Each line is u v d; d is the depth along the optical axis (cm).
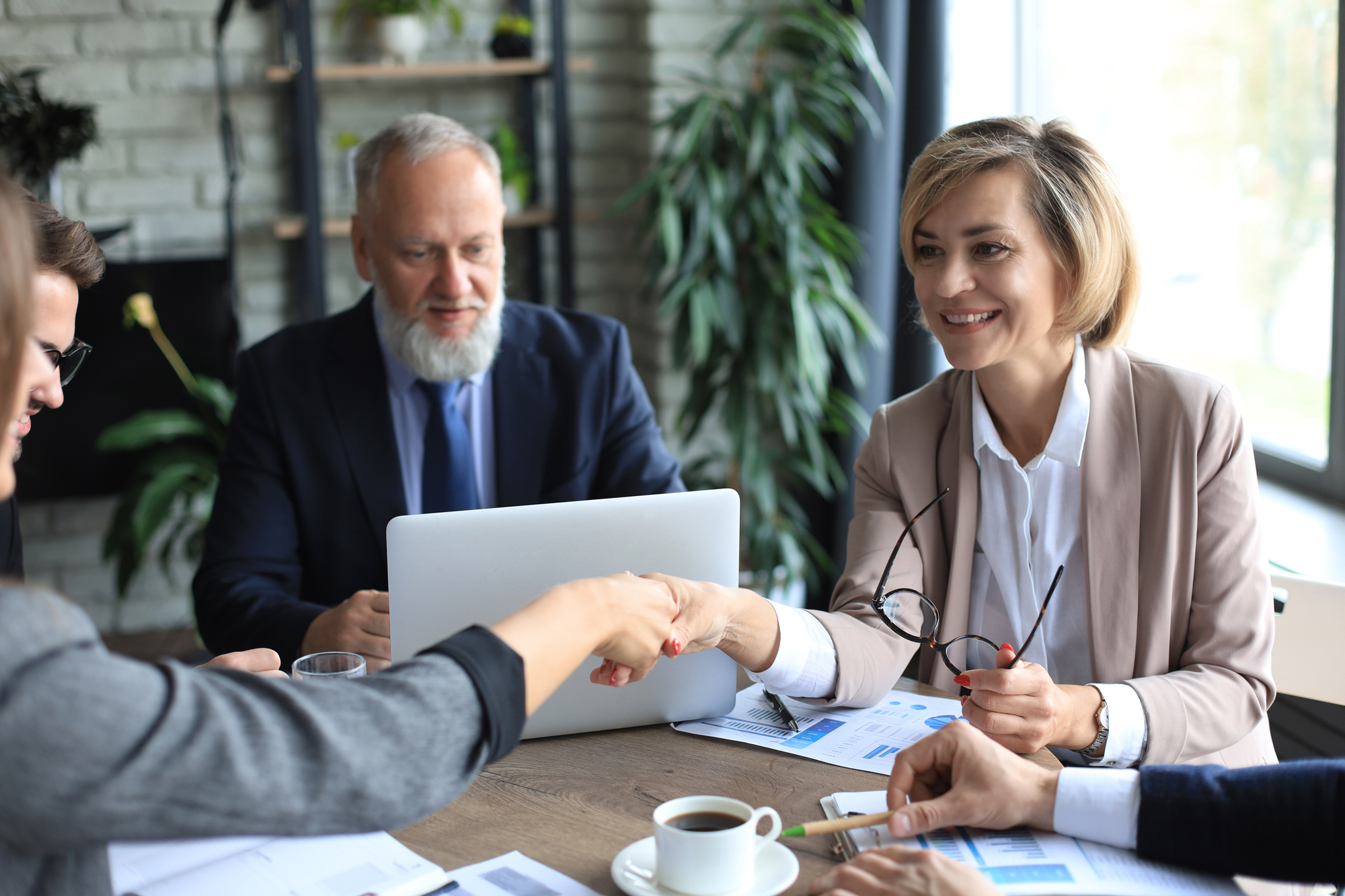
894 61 323
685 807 97
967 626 152
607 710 127
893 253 332
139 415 330
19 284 66
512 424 197
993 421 152
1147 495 140
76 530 354
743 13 348
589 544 122
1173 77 281
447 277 181
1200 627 137
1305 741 208
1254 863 95
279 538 184
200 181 353
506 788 114
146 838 68
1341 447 239
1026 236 135
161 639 354
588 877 96
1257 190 259
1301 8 241
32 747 63
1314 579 147
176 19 344
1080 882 94
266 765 70
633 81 370
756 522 348
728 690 130
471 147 185
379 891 92
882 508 156
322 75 327
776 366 327
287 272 364
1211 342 279
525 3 360
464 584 119
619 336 207
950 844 100
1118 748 123
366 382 191
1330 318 240
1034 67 327
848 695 131
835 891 90
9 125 300
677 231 312
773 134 314
